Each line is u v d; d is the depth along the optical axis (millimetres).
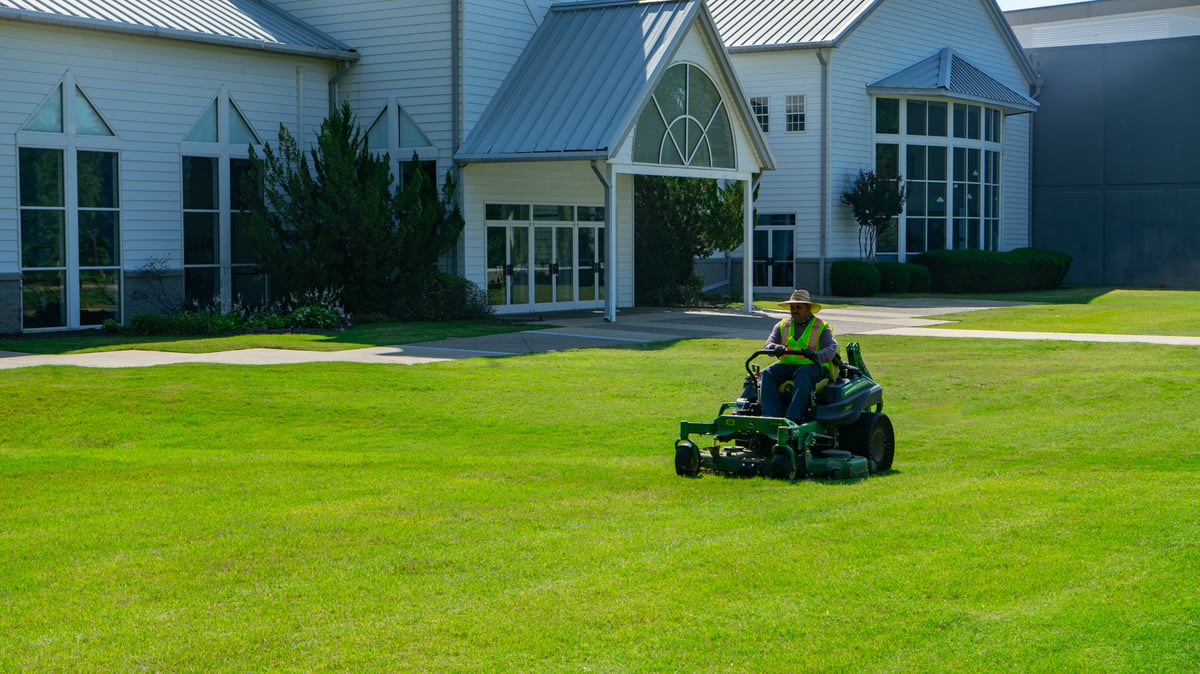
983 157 41812
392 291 25016
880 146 38500
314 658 5648
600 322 25156
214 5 26375
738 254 38312
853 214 37094
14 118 21469
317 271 23750
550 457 11133
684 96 26375
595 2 28016
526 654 5684
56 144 22125
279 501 8891
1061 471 10141
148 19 23562
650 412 13734
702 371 17078
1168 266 44156
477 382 15812
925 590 6523
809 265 36969
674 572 6895
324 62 27281
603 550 7375
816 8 37844
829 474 9898
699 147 26828
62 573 6965
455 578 6840
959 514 8203
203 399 14141
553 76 26688
